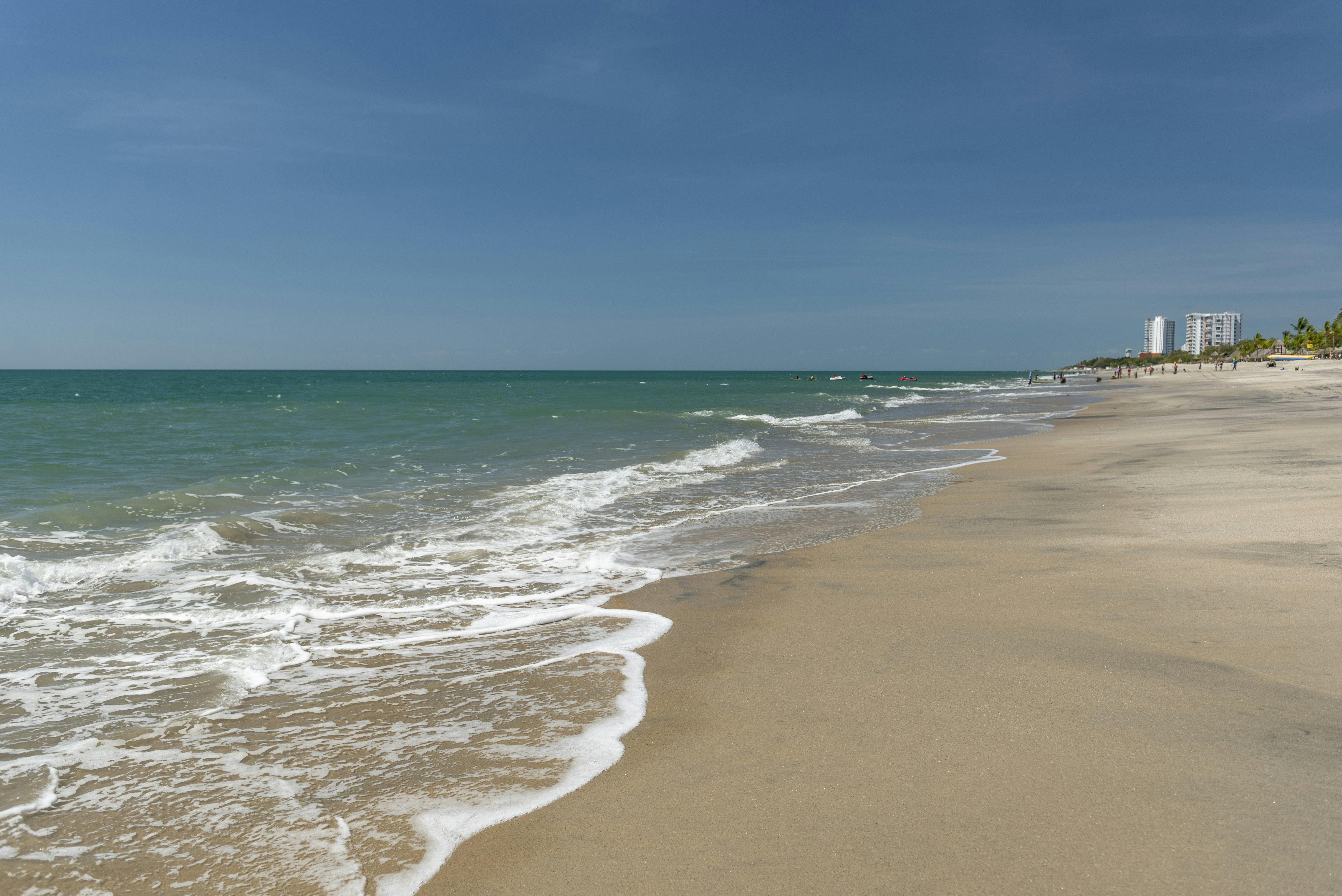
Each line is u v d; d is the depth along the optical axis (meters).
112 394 61.84
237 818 3.24
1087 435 22.36
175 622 6.32
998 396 62.53
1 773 3.67
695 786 3.40
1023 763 3.47
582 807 3.25
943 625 5.61
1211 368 130.75
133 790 3.49
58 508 10.76
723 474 15.98
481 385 102.56
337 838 3.06
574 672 4.98
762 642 5.46
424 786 3.49
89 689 4.84
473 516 11.19
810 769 3.51
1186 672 4.43
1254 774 3.28
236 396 58.09
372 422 29.75
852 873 2.71
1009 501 11.28
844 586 6.97
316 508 11.68
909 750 3.65
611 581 7.59
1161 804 3.07
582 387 96.00
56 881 2.77
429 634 5.95
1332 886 2.54
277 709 4.47
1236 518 8.70
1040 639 5.17
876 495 12.60
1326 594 5.70
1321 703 3.95
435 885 2.73
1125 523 8.95
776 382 132.00
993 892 2.58
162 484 13.82
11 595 6.96
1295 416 24.59
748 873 2.74
